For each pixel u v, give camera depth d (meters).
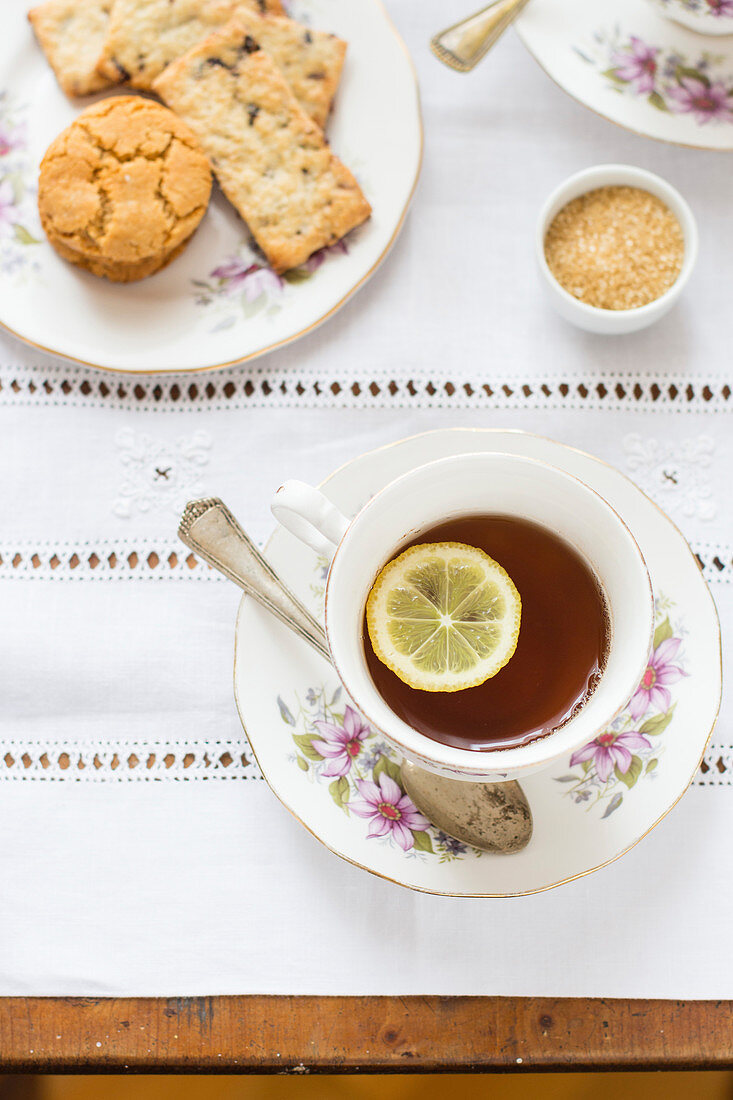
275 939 0.66
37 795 0.67
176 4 0.70
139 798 0.67
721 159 0.71
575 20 0.70
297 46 0.70
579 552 0.63
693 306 0.70
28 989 0.66
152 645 0.68
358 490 0.65
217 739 0.68
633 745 0.64
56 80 0.71
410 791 0.65
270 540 0.65
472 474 0.62
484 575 0.63
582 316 0.68
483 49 0.70
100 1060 0.66
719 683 0.64
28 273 0.69
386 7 0.72
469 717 0.63
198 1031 0.66
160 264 0.69
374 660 0.63
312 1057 0.66
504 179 0.71
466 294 0.70
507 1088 0.80
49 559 0.69
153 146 0.68
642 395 0.70
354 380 0.70
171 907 0.67
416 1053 0.66
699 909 0.66
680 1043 0.66
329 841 0.64
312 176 0.69
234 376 0.70
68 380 0.70
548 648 0.63
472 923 0.66
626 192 0.69
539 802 0.64
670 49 0.70
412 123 0.70
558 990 0.66
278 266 0.69
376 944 0.66
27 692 0.68
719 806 0.67
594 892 0.66
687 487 0.69
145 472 0.69
